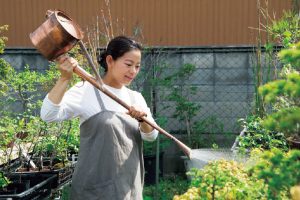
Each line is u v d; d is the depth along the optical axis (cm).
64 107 279
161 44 739
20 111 591
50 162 472
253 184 257
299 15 532
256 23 726
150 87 656
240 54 686
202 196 258
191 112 664
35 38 261
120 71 284
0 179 392
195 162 392
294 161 182
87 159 286
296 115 163
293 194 178
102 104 287
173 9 736
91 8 742
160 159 636
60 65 263
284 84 163
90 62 273
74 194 290
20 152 465
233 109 695
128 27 738
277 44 614
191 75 691
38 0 747
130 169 291
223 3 730
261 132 418
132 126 294
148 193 570
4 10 748
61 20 263
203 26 735
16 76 474
